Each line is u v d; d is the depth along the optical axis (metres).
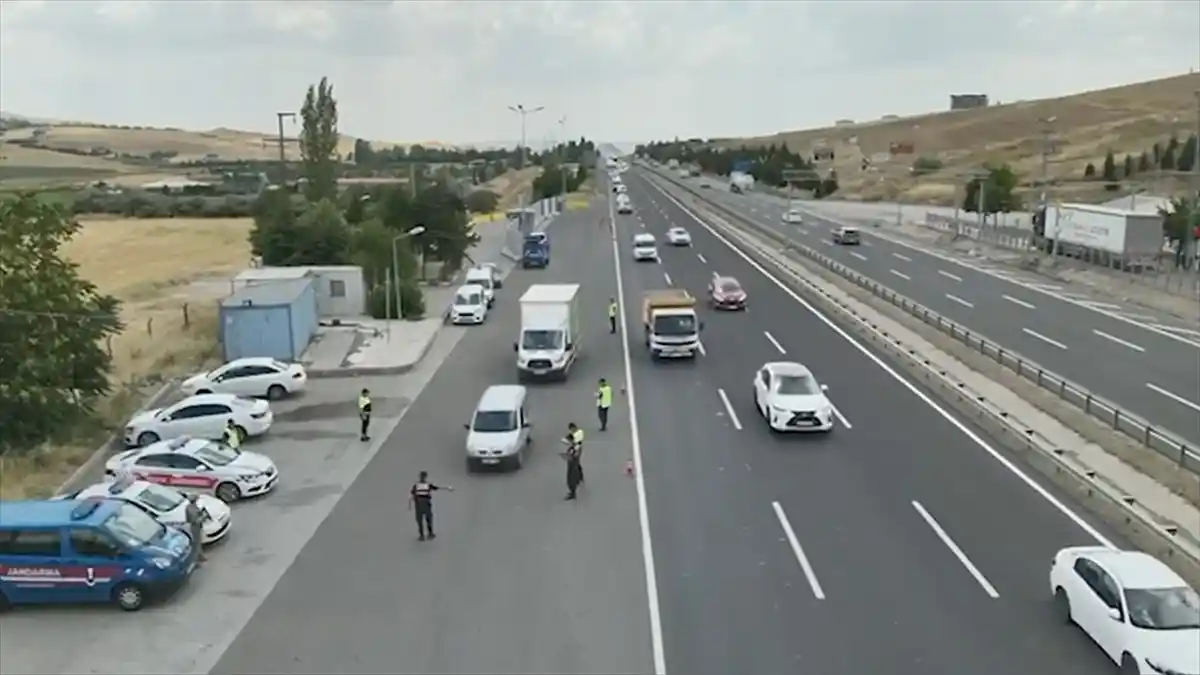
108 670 19.44
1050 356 44.88
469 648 19.83
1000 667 18.61
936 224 108.69
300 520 27.11
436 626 20.80
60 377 35.34
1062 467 28.67
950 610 20.92
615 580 22.78
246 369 40.31
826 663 18.86
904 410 36.41
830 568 23.11
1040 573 22.64
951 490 28.08
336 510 27.83
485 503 28.06
